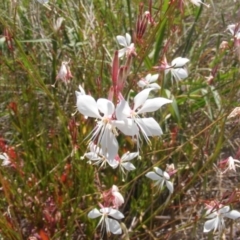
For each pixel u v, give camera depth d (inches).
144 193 10.3
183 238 10.1
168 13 8.8
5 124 12.4
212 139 11.3
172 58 12.5
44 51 13.0
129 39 9.5
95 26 13.0
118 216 8.4
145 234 10.2
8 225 8.9
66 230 9.8
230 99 9.8
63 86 12.2
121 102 6.5
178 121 10.6
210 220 8.7
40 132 11.1
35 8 13.6
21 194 10.0
